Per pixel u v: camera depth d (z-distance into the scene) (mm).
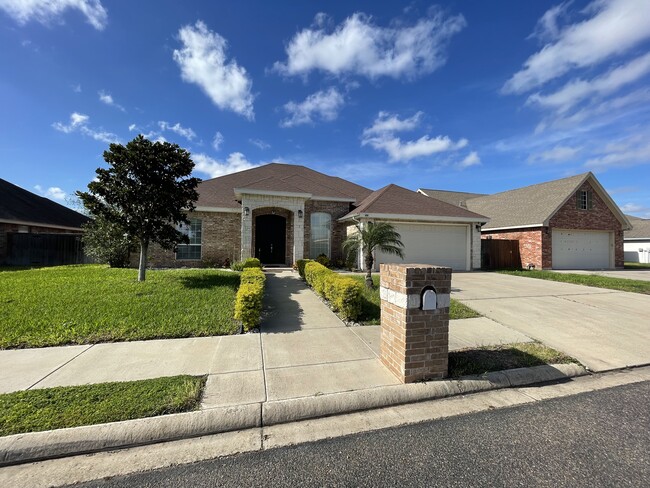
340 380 3447
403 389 3254
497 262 17391
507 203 21391
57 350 4234
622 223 18812
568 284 11016
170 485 2010
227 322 5438
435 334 3488
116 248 11305
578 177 18172
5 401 2814
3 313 5477
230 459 2277
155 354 4137
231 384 3307
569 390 3443
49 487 1993
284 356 4148
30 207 18219
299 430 2674
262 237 15727
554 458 2273
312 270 8727
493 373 3660
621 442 2475
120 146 7941
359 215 13844
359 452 2357
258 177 18938
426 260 15273
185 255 14680
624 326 5844
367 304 6941
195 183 9008
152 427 2516
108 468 2170
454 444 2455
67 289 7281
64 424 2488
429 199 16453
